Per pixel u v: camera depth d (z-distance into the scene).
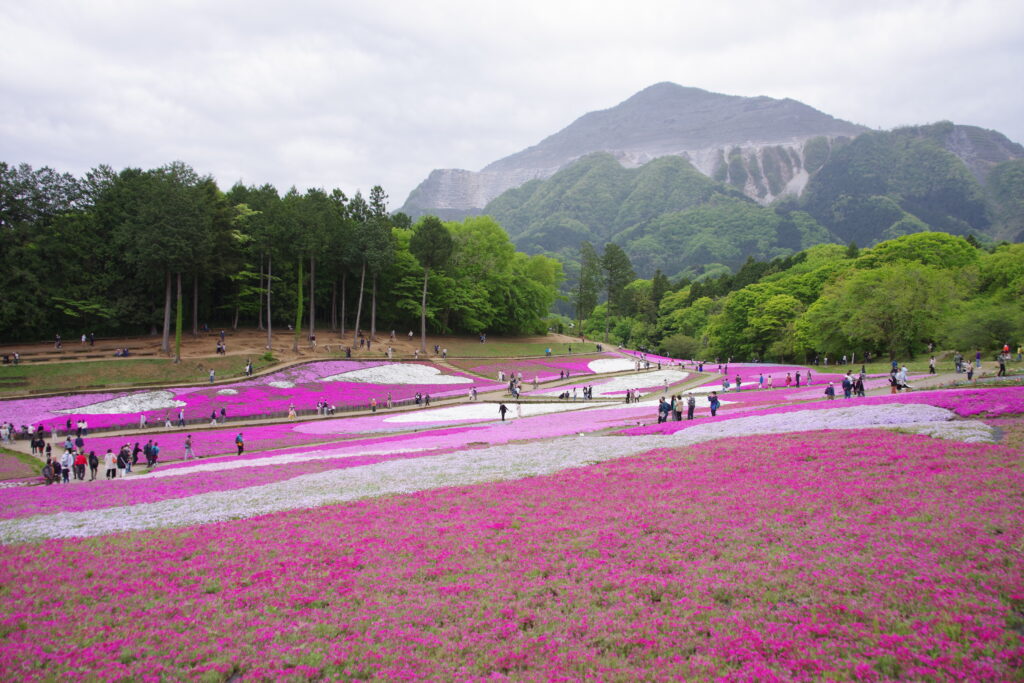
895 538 12.95
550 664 9.45
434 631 10.77
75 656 10.21
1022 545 12.05
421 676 9.30
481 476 23.45
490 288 116.44
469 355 100.38
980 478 16.41
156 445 37.38
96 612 12.02
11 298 70.81
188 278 83.00
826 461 20.16
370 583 12.88
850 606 10.36
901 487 16.33
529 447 31.34
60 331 79.31
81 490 26.64
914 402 29.61
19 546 16.62
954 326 65.88
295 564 14.16
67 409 55.16
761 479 18.75
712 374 86.56
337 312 110.50
